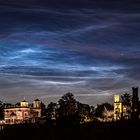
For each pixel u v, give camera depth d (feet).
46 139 224.53
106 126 187.62
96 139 187.83
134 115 189.37
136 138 165.78
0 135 270.67
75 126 211.61
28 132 245.86
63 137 213.25
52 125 229.45
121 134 174.29
